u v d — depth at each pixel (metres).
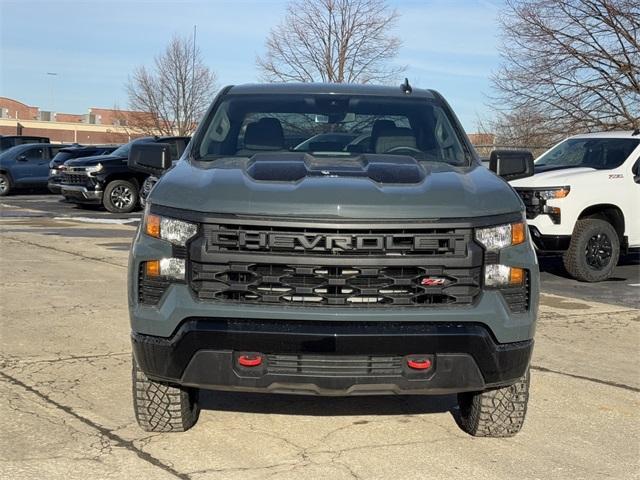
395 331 3.78
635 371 6.18
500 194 4.16
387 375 3.85
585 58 20.56
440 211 3.90
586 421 5.01
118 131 53.59
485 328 3.89
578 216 10.14
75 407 5.03
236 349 3.80
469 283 3.91
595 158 11.02
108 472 4.04
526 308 4.05
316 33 28.56
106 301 8.34
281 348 3.78
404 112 5.37
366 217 3.84
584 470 4.23
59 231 15.12
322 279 3.85
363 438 4.63
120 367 5.95
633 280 10.82
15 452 4.28
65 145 26.64
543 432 4.79
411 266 3.87
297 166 4.37
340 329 3.78
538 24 21.09
